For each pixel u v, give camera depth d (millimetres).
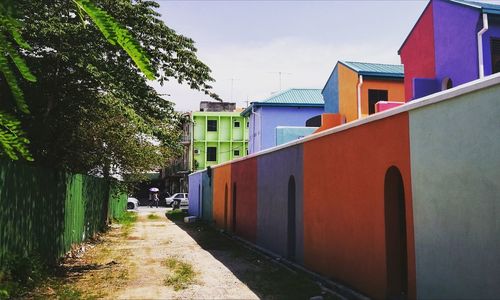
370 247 7863
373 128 7828
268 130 29547
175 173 53312
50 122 10750
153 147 21328
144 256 13078
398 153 7004
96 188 18672
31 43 8930
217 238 17938
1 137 2885
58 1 9406
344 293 8336
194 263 11820
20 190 8422
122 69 9969
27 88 9391
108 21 1949
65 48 9320
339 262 9047
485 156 5148
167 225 24250
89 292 8406
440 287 5840
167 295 8211
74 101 10625
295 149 11820
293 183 12344
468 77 11578
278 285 8969
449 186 5742
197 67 10883
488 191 5082
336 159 9320
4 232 7613
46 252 10367
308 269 10625
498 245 4906
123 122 16531
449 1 12461
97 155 17922
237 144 50375
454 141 5684
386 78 18719
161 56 10469
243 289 8648
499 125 4961
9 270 7699
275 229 13438
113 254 13461
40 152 11086
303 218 11078
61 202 11914
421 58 14031
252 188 16312
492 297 4969
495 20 11250
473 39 11406
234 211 19625
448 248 5711
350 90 19375
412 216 6543
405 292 7293
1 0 2021
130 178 22594
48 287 8484
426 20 13703
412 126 6645
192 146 49500
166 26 10453
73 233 13797
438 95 5953
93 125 15258
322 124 19469
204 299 7895
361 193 8219
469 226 5359
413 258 6473
